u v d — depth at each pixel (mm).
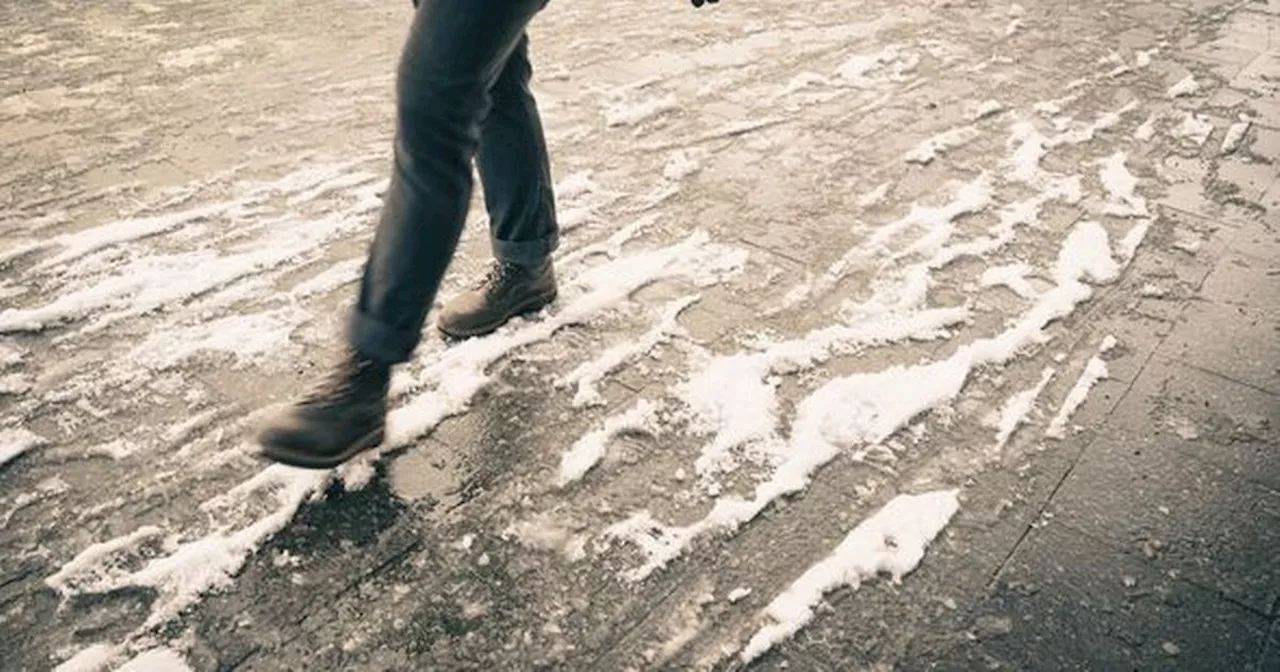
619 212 2936
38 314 2309
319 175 3133
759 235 2834
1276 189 3242
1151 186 3223
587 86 3982
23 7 4785
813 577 1652
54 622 1525
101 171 3090
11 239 2660
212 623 1533
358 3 5172
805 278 2611
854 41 4773
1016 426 2053
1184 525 1797
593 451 1945
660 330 2357
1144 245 2830
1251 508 1844
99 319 2326
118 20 4664
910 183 3195
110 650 1478
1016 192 3146
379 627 1538
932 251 2762
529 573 1652
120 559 1646
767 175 3229
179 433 1962
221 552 1659
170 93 3756
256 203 2936
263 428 1732
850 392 2141
